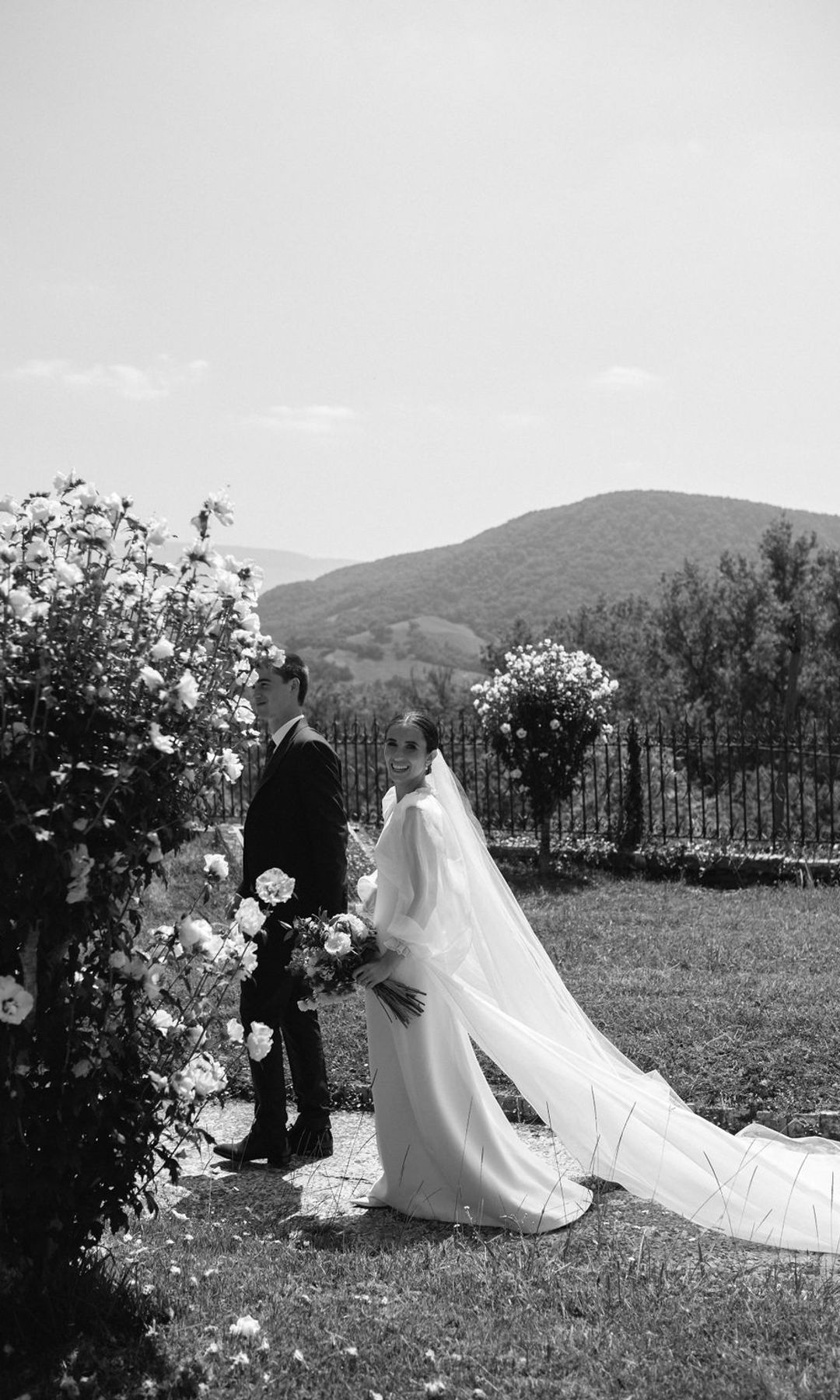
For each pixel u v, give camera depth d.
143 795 3.31
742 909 10.15
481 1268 4.01
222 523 3.55
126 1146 3.41
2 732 3.05
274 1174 5.27
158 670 3.39
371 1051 4.91
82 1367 3.20
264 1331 3.44
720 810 15.82
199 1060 3.46
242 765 3.54
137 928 3.46
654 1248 4.35
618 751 13.16
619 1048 6.34
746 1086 5.87
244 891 5.55
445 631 168.75
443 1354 3.33
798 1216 4.53
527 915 9.98
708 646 37.00
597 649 44.31
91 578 3.33
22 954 3.17
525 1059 4.85
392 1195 4.84
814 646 36.28
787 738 13.39
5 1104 3.17
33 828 2.98
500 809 13.90
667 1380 3.15
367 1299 3.70
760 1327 3.46
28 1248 3.35
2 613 3.16
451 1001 4.82
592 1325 3.52
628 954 8.43
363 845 9.89
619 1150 4.79
